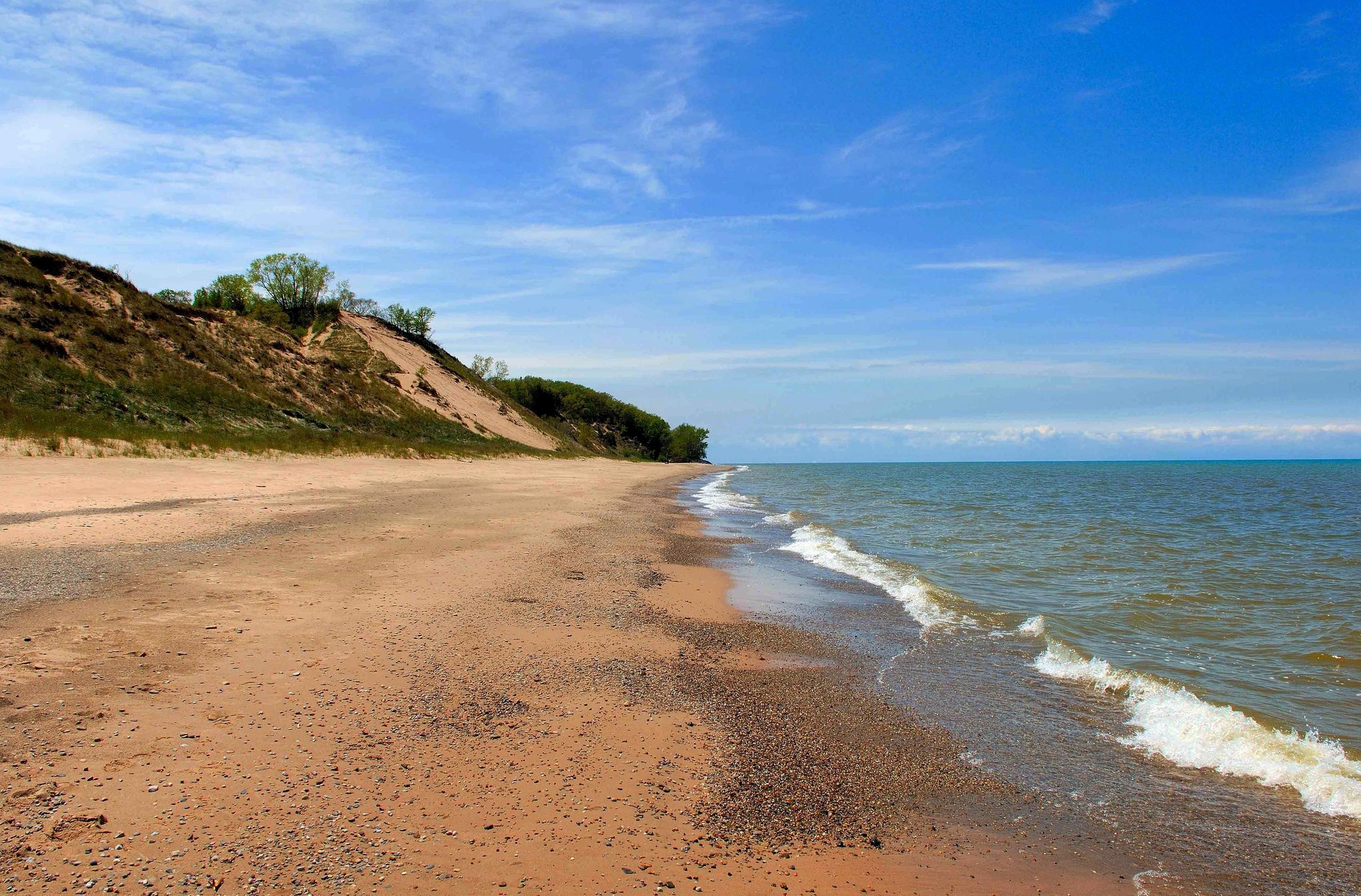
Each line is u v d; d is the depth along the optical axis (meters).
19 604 7.68
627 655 8.21
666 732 6.23
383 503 18.83
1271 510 36.16
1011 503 38.44
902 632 10.19
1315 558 19.34
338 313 60.91
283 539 12.62
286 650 7.09
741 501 36.22
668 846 4.48
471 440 50.00
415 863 4.03
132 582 8.95
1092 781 5.82
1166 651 9.76
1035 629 10.48
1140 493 50.72
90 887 3.54
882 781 5.67
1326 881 4.52
